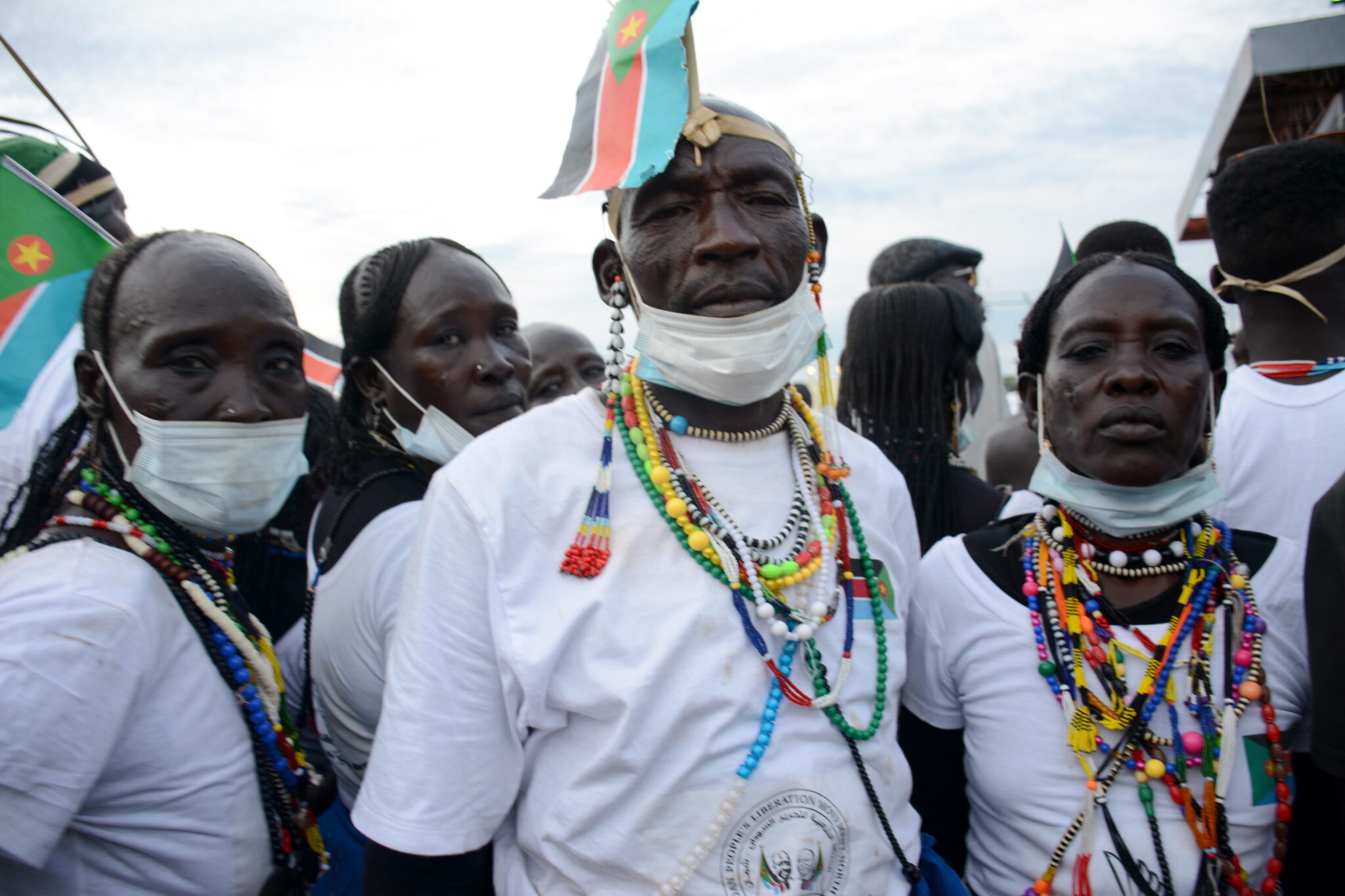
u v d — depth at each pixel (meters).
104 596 1.32
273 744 1.54
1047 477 1.74
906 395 2.73
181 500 1.50
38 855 1.22
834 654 1.48
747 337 1.46
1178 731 1.54
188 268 1.49
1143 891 1.48
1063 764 1.58
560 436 1.50
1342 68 4.30
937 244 3.78
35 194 1.94
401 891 1.37
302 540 2.60
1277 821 1.54
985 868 1.70
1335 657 1.48
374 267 2.23
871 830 1.41
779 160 1.49
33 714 1.20
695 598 1.39
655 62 1.42
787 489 1.60
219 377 1.49
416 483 2.18
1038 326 1.82
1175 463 1.58
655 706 1.33
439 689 1.34
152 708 1.37
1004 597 1.71
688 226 1.45
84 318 1.57
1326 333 2.19
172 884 1.38
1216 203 2.33
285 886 1.52
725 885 1.31
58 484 1.60
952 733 1.78
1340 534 1.49
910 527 1.82
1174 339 1.57
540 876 1.42
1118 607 1.67
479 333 2.20
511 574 1.37
